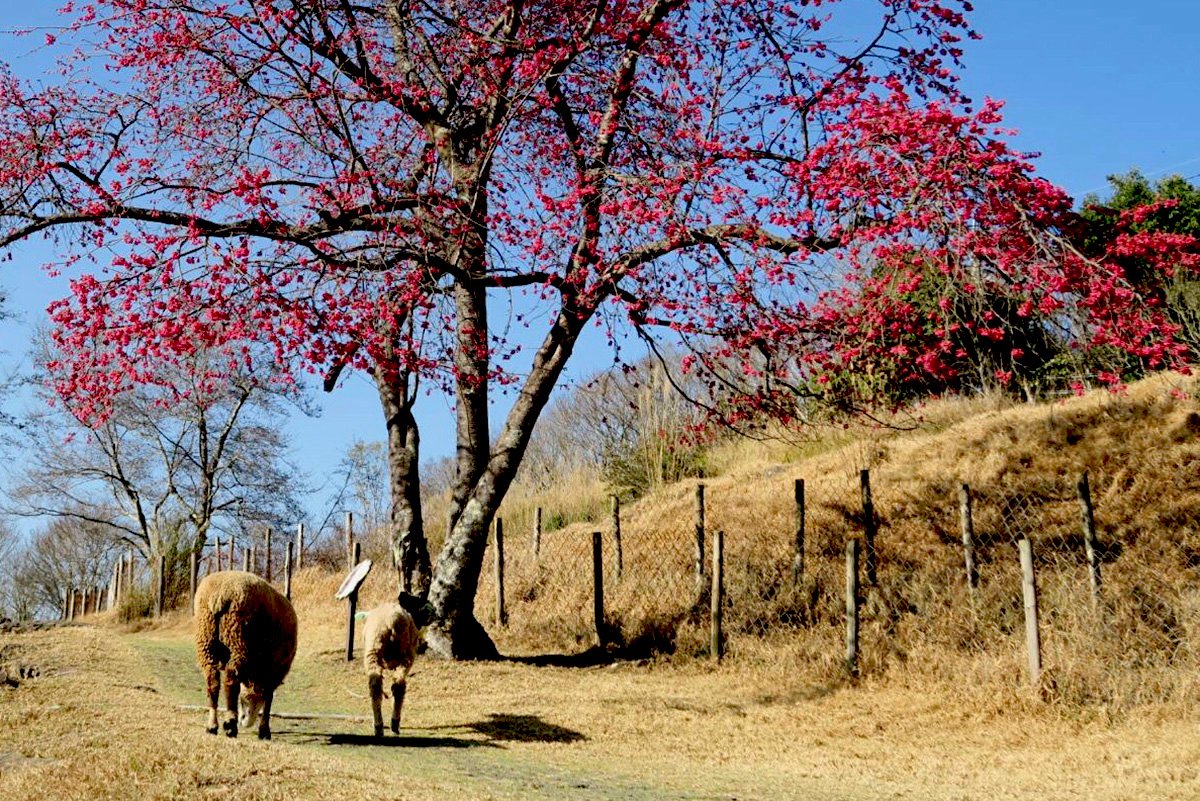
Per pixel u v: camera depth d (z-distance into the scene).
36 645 14.53
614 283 12.91
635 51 13.91
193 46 14.20
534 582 18.42
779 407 14.29
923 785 8.56
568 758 9.23
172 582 26.70
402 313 14.20
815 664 13.34
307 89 14.17
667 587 16.66
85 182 13.23
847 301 12.44
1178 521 14.42
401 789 6.60
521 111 15.16
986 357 20.09
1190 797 7.55
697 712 11.73
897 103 11.13
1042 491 16.36
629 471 23.27
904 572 15.09
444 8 16.05
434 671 13.86
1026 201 10.75
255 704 8.76
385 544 27.27
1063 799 7.91
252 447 34.31
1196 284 17.38
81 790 6.12
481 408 16.20
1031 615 11.32
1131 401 17.75
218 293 12.26
